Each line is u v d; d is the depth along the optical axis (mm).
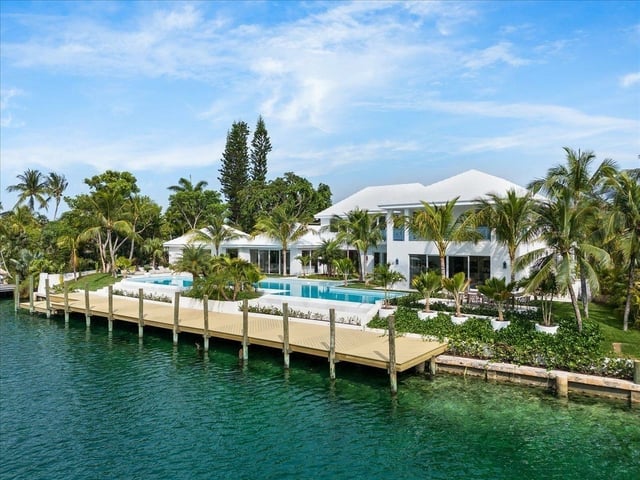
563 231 19156
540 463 12852
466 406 16469
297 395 17875
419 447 13797
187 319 26531
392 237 33844
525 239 21234
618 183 20344
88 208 48188
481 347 19797
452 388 18062
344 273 35250
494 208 26781
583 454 13266
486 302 24281
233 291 30844
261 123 74500
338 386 18625
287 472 12617
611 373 17141
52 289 41156
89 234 45188
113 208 46281
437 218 28203
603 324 20734
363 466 12859
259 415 16203
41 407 17125
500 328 20453
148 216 54250
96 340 27031
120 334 28406
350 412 16266
